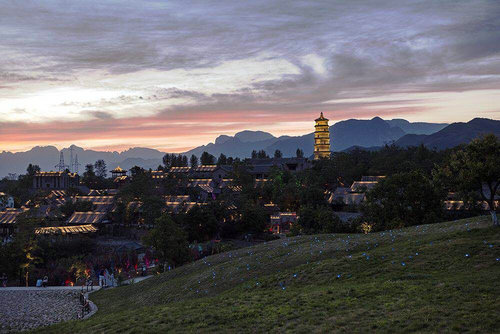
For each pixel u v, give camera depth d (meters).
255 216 134.25
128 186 165.25
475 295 24.05
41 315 48.66
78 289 66.12
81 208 157.12
